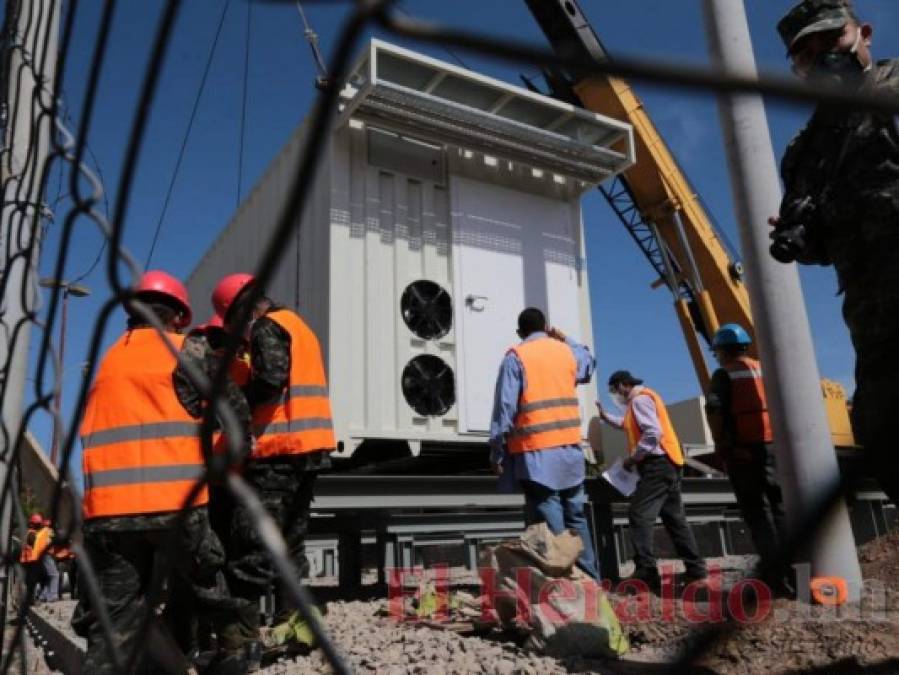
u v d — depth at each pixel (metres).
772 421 3.81
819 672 2.66
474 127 7.06
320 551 10.67
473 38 0.47
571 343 5.46
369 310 6.48
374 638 3.96
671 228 11.14
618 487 5.64
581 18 10.25
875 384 2.52
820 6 2.67
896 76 2.55
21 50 2.54
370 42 6.15
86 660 2.96
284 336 4.04
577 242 7.89
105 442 3.03
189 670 3.24
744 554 9.54
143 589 3.08
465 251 7.11
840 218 2.68
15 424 2.76
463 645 3.56
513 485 4.72
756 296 3.91
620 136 7.86
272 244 0.61
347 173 6.66
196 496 0.88
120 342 3.20
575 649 3.29
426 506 6.19
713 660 2.96
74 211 1.10
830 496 1.01
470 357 6.89
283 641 3.92
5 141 2.74
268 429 4.07
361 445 6.71
